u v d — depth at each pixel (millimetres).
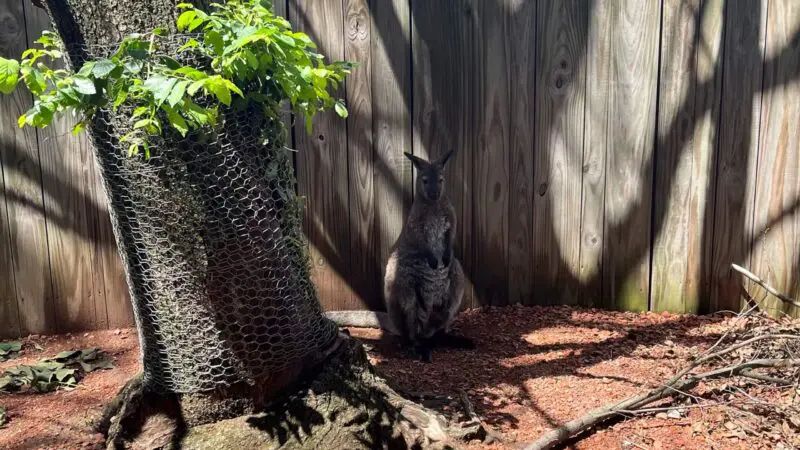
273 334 2822
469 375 3834
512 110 4602
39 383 3740
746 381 3531
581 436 3129
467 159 4676
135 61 2209
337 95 4508
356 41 4449
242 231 2676
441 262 4398
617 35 4441
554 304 4891
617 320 4648
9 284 4492
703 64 4398
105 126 2594
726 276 4637
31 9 4180
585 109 4566
